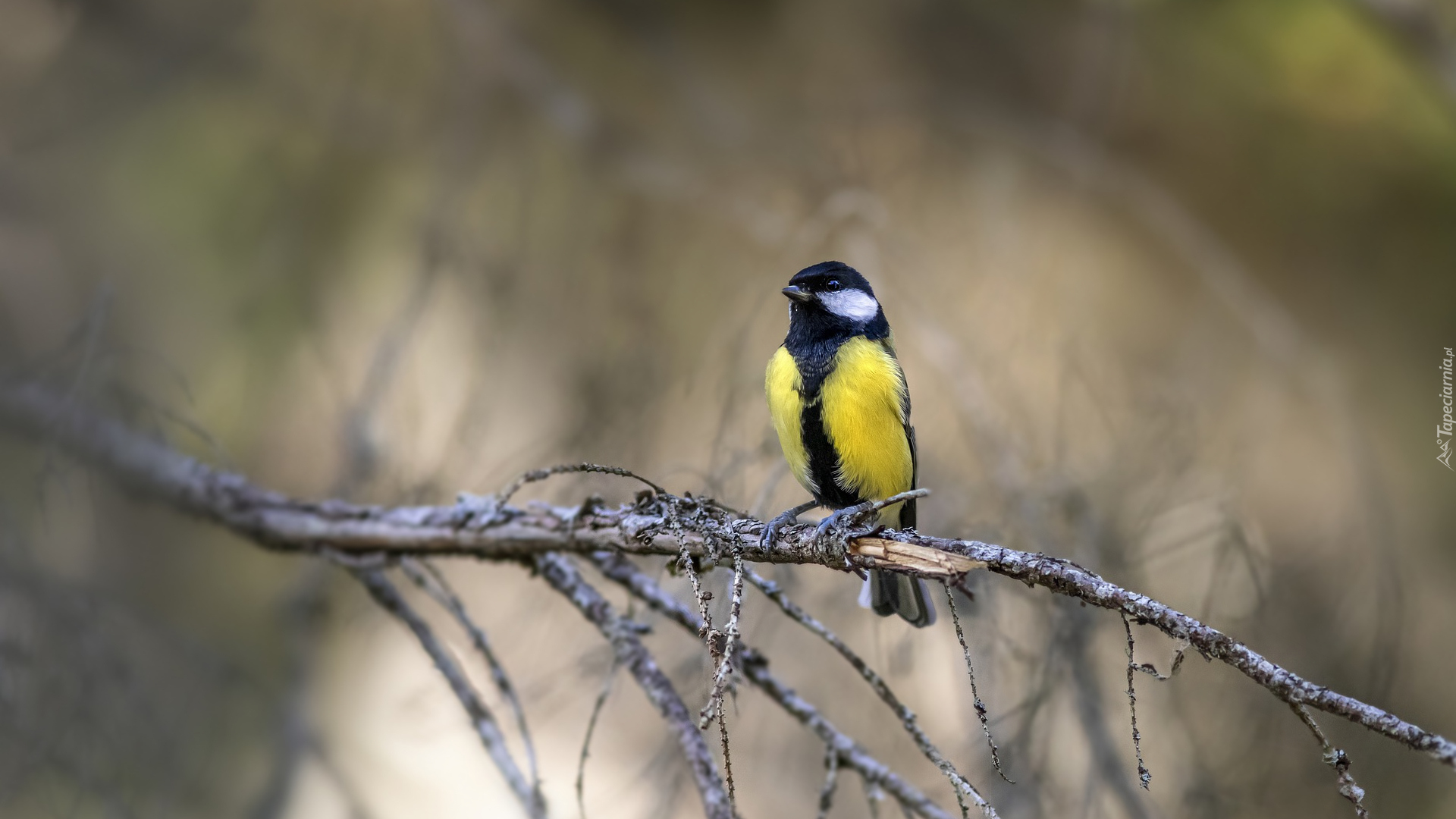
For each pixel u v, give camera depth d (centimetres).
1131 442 1016
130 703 783
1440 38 1450
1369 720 436
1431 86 1517
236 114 1501
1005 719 823
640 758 1053
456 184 1316
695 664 827
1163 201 1385
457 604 747
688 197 1361
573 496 939
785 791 979
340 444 1032
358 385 1317
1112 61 1546
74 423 834
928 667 1002
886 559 569
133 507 989
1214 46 1614
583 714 1079
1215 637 469
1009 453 1001
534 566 729
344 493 995
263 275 1356
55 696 757
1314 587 1042
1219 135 1683
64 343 852
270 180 1488
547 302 1347
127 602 820
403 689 1192
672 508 617
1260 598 914
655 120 1608
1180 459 1005
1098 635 908
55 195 1377
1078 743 934
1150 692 958
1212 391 1245
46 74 1398
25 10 1400
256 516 796
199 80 1468
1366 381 1611
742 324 1038
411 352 1140
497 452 1225
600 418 1084
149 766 793
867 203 1105
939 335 1064
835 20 1720
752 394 979
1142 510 973
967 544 551
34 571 781
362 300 1423
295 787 1014
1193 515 992
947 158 1488
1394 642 934
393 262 1442
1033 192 1568
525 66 1398
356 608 1038
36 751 735
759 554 606
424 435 1139
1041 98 1698
